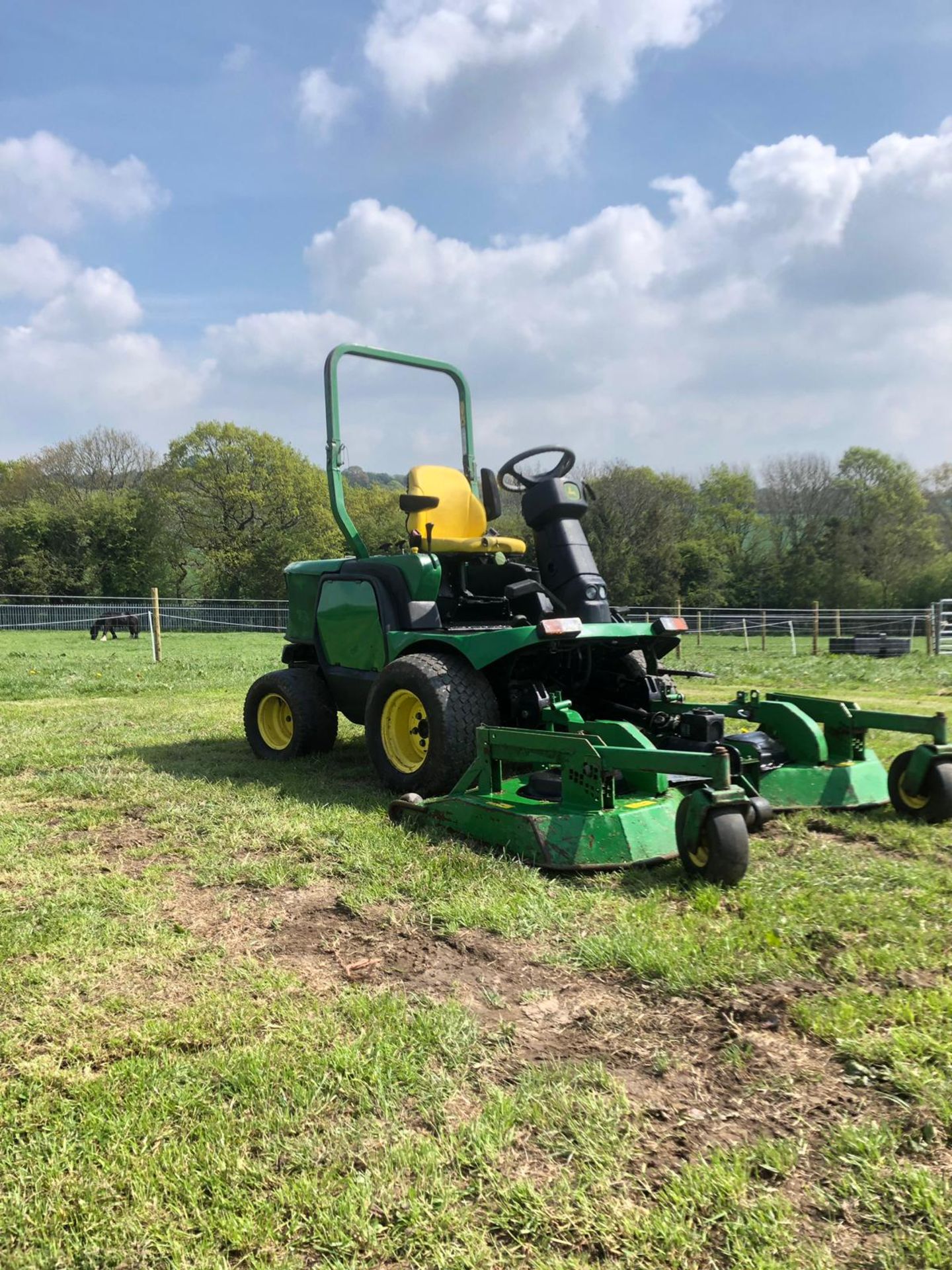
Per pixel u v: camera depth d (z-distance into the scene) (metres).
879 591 39.00
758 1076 2.02
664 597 39.19
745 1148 1.76
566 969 2.59
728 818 3.09
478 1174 1.71
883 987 2.41
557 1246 1.53
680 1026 2.25
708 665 14.63
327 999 2.41
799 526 43.25
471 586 5.30
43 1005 2.39
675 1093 1.97
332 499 5.48
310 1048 2.13
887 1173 1.68
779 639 25.59
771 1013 2.28
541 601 4.68
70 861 3.68
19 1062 2.12
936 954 2.60
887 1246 1.51
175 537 45.03
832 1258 1.49
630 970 2.56
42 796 4.87
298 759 5.72
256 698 5.96
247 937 2.86
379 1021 2.25
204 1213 1.62
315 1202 1.63
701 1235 1.54
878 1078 2.00
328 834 3.96
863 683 11.65
